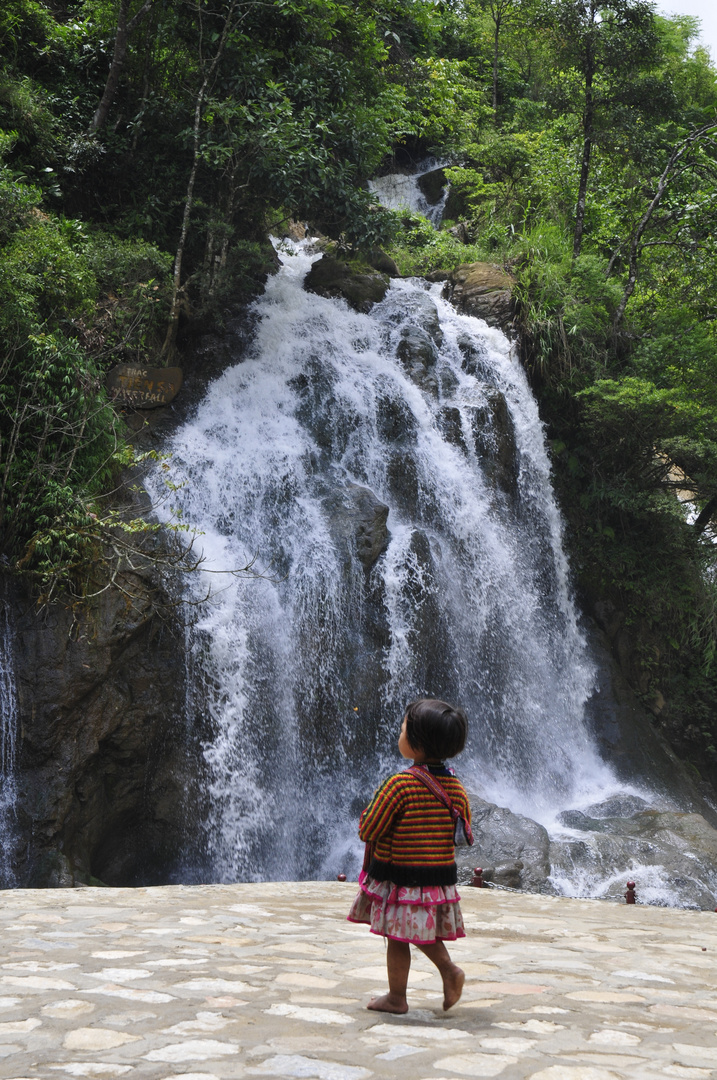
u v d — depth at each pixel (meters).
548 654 18.73
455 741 3.68
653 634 21.02
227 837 13.31
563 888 12.90
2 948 4.84
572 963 5.12
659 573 21.11
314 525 16.06
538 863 13.02
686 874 13.46
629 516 21.58
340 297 20.84
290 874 13.81
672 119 31.08
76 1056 2.96
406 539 16.22
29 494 12.38
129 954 4.75
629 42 23.17
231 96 17.97
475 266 23.20
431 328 20.47
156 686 12.99
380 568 15.93
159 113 18.50
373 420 18.44
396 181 31.22
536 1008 3.86
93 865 12.42
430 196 31.05
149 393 15.92
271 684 14.36
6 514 12.23
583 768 18.06
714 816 18.38
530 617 18.69
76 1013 3.50
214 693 13.62
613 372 21.77
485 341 21.03
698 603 21.38
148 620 12.91
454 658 16.75
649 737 19.05
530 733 17.56
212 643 13.74
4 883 11.06
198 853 13.09
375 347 19.95
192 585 13.91
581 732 18.59
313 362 18.73
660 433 20.47
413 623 15.80
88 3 19.95
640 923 7.35
